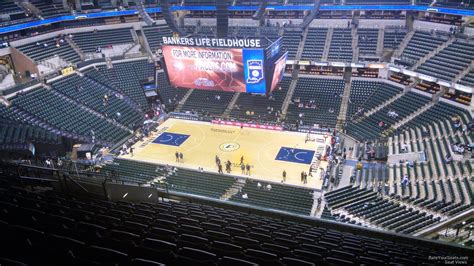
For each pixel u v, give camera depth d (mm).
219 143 44500
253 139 45250
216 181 36062
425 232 22250
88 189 17188
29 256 8477
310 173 36969
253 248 11766
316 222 17047
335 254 11844
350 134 44906
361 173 36375
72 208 13742
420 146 37250
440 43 46438
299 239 13570
